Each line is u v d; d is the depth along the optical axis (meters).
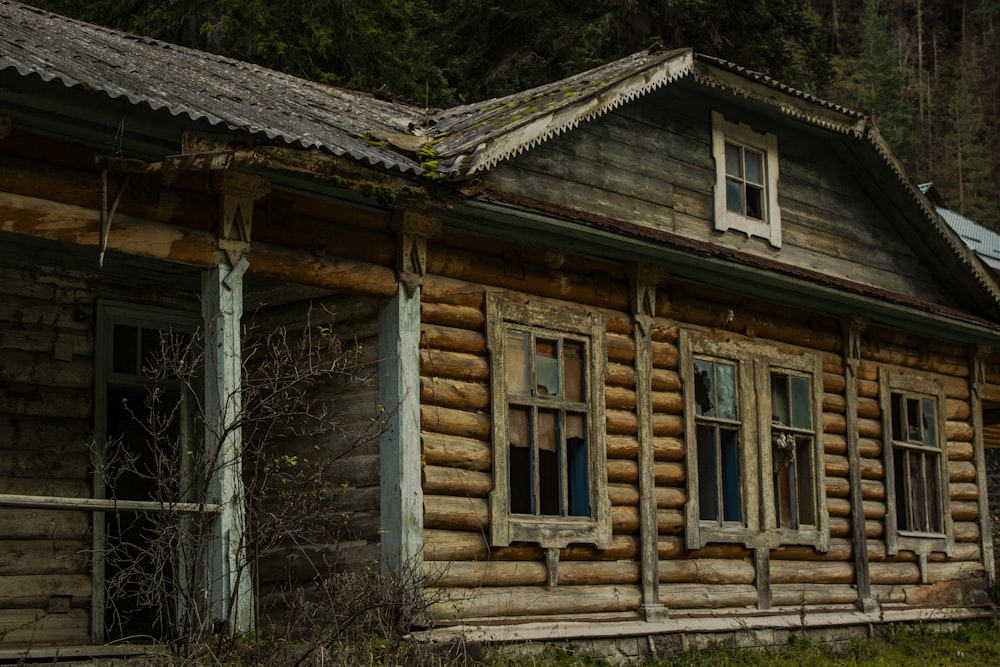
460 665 9.09
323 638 8.30
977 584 15.68
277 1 21.77
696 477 12.30
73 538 10.14
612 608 11.23
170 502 8.05
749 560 12.83
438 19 26.19
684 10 25.39
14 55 7.86
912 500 15.23
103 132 8.38
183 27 21.53
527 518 10.63
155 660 7.81
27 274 10.25
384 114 12.26
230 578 8.42
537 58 25.83
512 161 11.17
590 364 11.46
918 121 59.25
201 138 8.40
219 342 8.81
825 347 14.32
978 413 16.31
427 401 10.12
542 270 11.32
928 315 14.65
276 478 10.32
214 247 8.95
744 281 12.82
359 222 9.95
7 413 9.99
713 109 13.26
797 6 27.36
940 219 15.09
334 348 9.34
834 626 13.35
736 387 13.05
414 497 9.73
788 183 14.11
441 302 10.42
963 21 66.38
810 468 13.78
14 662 7.94
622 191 12.14
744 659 11.76
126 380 10.76
